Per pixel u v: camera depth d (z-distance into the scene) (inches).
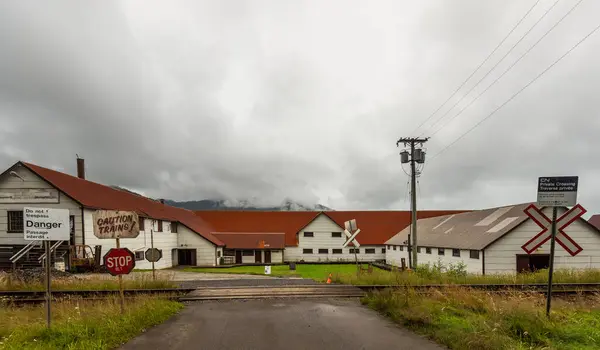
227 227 1994.3
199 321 319.0
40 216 267.1
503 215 1015.6
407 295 382.0
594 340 247.0
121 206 1136.8
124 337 261.6
